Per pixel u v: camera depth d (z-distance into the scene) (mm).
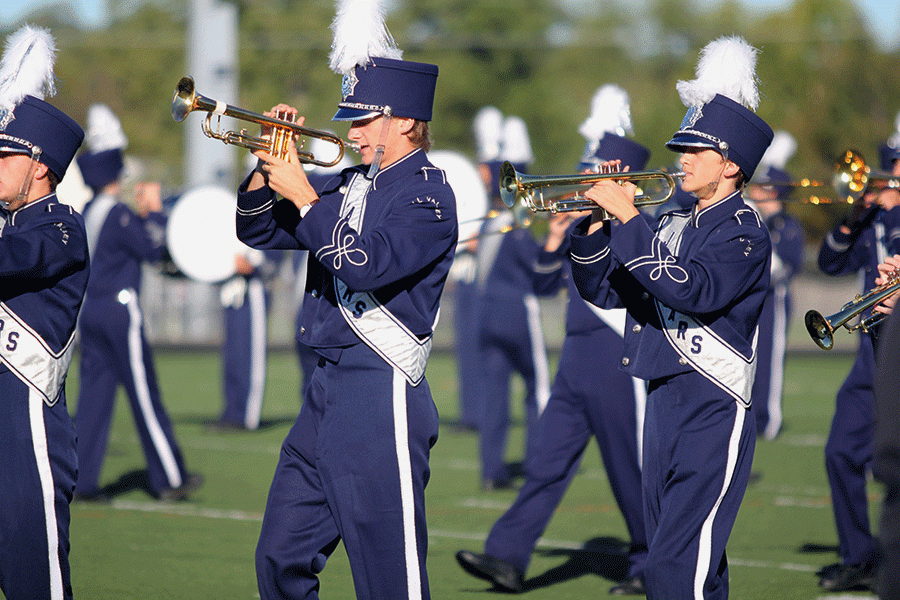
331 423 12852
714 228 13523
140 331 25734
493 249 26906
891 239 18359
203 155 62781
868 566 18797
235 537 22672
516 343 26844
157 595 18406
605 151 19703
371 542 12727
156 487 26234
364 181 13359
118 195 26125
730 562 20781
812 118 110188
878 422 9414
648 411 13758
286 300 78438
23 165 13750
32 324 13383
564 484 19047
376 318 12773
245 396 37344
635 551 18984
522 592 18984
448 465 31484
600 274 14000
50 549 13406
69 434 13719
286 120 12945
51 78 14227
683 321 13328
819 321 14828
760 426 35406
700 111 13758
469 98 155750
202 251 31906
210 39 64625
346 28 13109
